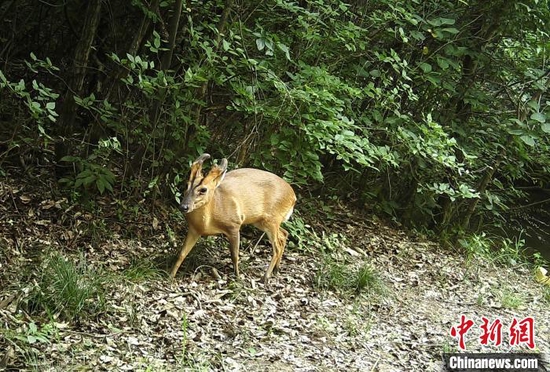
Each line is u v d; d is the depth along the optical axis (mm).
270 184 6223
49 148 7008
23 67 7535
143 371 4328
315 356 5020
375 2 7883
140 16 7441
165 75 6230
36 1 7652
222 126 7145
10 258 5473
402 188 9367
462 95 8805
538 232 11164
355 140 6555
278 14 7211
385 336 5625
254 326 5285
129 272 5605
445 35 8289
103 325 4840
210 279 5980
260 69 6359
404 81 8445
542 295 7562
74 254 5836
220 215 5848
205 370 4457
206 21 6812
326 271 6488
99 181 6211
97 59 7164
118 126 6434
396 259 7773
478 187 9180
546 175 10359
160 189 6914
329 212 8375
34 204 6340
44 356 4312
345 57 7637
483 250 8703
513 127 8688
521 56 8828
